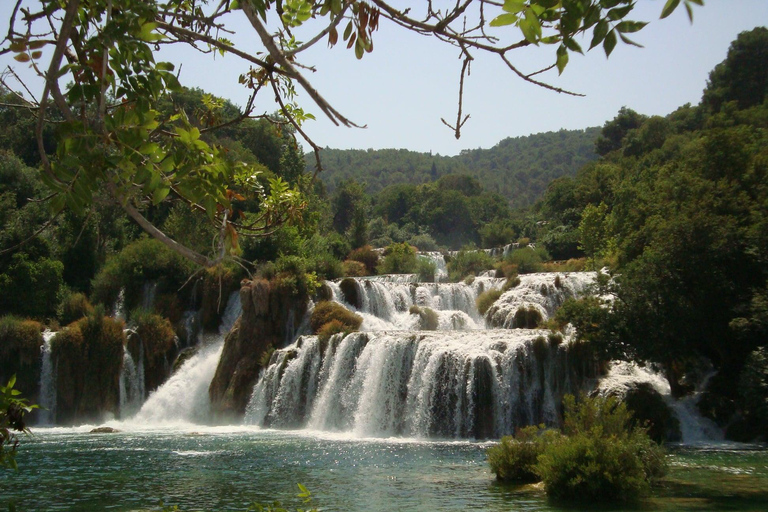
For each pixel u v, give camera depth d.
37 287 47.34
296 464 24.69
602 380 32.34
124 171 4.34
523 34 3.91
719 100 96.62
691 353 31.92
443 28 4.22
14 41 4.38
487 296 46.28
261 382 39.50
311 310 44.56
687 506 17.39
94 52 4.30
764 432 28.94
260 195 7.27
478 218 137.12
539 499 18.41
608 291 33.06
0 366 41.41
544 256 64.94
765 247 30.69
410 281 56.16
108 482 21.52
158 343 45.06
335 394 36.34
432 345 34.22
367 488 20.16
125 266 50.84
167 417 42.19
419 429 32.91
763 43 92.81
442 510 17.36
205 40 4.50
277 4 5.23
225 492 19.91
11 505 5.79
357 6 4.62
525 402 32.00
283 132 6.81
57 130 4.08
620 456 18.66
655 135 103.31
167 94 4.59
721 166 36.97
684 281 31.58
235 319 48.06
